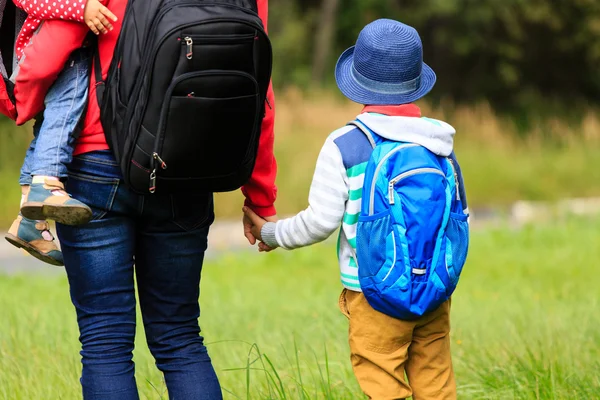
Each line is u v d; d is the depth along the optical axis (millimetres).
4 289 16562
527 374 7891
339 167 5734
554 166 39219
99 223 5516
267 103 5914
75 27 5254
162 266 5773
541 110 59250
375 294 5652
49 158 5293
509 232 24234
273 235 6137
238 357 9312
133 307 5668
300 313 12578
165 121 5180
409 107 5930
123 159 5277
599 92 62594
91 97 5395
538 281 16609
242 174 5625
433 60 60250
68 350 9711
